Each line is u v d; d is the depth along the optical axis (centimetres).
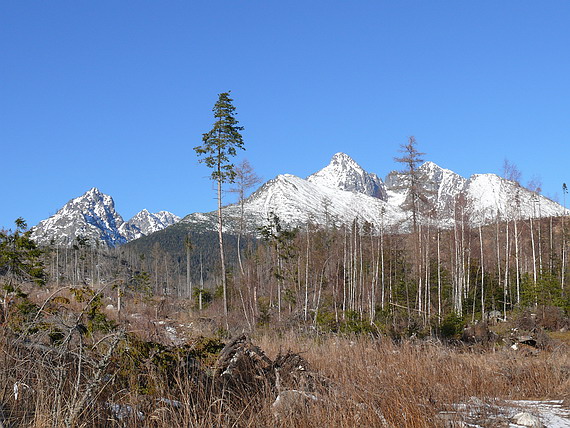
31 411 523
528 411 662
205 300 4250
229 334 1597
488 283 4703
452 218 4628
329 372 874
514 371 961
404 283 4469
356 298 4238
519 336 1850
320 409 595
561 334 2630
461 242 4731
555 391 843
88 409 528
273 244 4544
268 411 595
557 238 5819
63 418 494
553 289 3600
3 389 533
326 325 1995
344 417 566
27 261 1198
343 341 1249
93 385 539
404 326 1992
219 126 3356
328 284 4650
